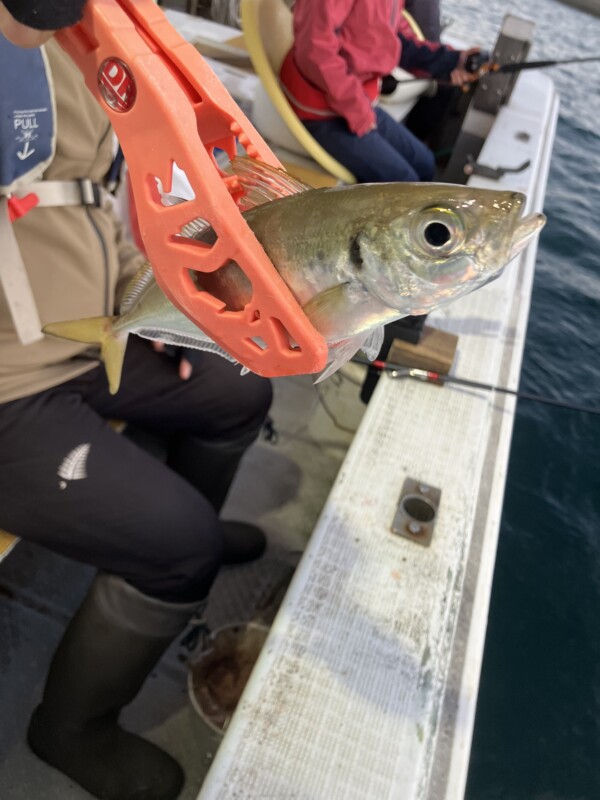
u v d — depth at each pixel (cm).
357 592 106
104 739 120
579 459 247
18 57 85
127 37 51
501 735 162
